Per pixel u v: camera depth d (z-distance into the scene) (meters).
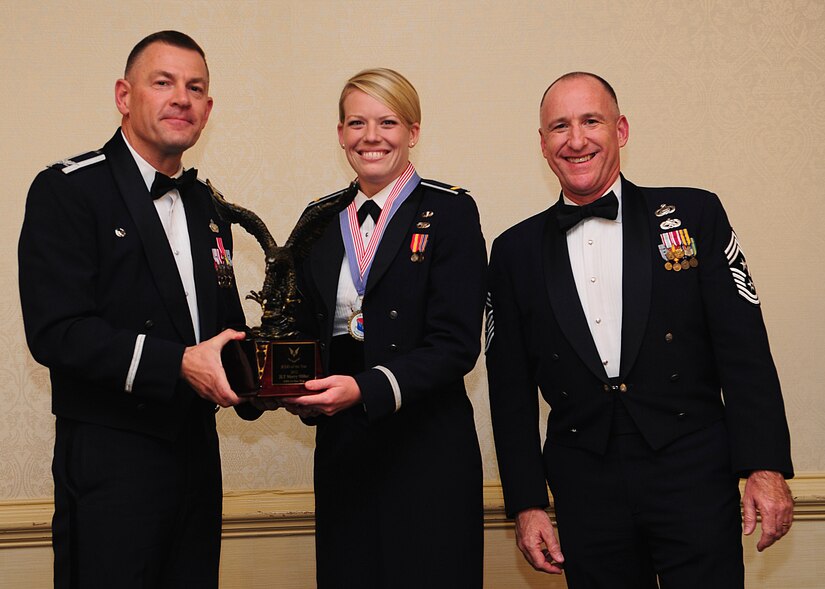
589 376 2.07
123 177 1.94
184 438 1.93
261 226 1.96
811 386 2.87
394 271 2.04
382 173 2.09
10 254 2.74
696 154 2.89
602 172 2.18
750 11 2.91
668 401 2.03
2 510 2.69
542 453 2.23
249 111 2.82
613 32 2.89
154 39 2.02
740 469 1.97
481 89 2.87
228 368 1.92
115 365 1.77
